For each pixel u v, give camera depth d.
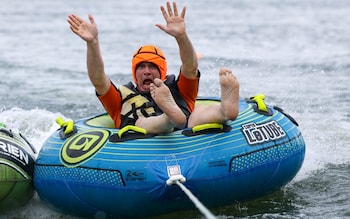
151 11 136.62
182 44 18.36
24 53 62.38
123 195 16.44
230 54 56.31
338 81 41.56
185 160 16.42
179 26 18.11
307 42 67.12
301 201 19.17
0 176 17.30
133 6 161.88
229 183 16.94
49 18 115.62
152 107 19.05
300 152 19.31
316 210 18.31
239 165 17.00
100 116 21.39
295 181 21.38
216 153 16.78
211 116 17.44
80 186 16.89
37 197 19.55
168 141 16.80
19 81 44.53
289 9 136.38
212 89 37.75
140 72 19.67
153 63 19.62
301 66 48.28
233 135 17.41
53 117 31.45
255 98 20.02
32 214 18.56
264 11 128.38
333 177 21.81
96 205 16.95
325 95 36.72
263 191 18.28
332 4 157.12
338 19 102.00
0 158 17.44
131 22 102.00
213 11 128.62
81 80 44.88
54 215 18.45
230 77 16.83
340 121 30.09
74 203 17.34
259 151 17.55
